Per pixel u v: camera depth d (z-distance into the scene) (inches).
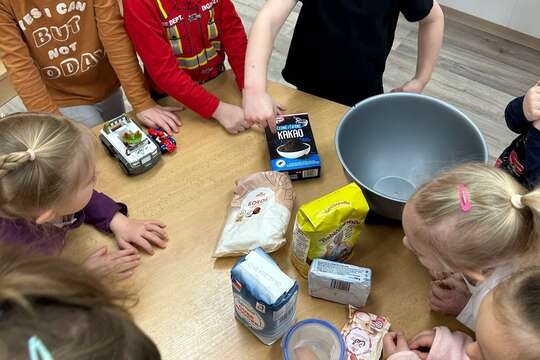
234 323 31.0
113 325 17.2
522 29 92.7
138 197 37.5
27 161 28.6
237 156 40.5
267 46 41.5
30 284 16.1
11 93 64.0
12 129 29.8
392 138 39.0
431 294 32.1
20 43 45.5
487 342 23.5
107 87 55.9
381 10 45.9
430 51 50.1
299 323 28.0
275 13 43.3
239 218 34.6
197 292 32.4
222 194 37.8
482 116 82.4
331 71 51.6
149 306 31.6
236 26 50.4
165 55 44.8
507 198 26.4
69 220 34.8
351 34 48.0
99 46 51.1
